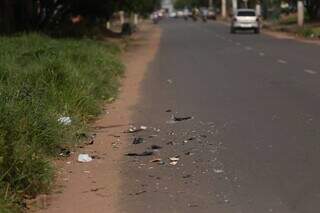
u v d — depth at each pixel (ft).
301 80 57.16
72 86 42.14
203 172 26.61
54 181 25.39
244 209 21.71
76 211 22.16
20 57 57.26
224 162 28.14
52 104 36.63
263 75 63.16
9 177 22.82
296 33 151.94
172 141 33.14
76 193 24.23
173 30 221.66
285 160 28.02
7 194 21.66
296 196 22.93
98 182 25.67
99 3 130.52
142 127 37.27
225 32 184.65
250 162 27.96
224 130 35.42
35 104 31.55
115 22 257.96
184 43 132.87
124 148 31.76
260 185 24.45
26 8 119.55
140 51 112.37
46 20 124.98
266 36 153.58
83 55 63.26
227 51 101.76
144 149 31.40
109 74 60.49
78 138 32.81
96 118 40.47
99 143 33.04
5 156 22.94
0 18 106.42
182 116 40.73
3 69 44.09
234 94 50.16
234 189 24.07
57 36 108.06
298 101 44.65
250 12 179.83
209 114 41.06
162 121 39.29
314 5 188.24
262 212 21.35
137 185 25.07
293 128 34.99
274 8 245.65
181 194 23.67
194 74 67.36
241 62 80.02
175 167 27.63
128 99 49.75
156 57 96.02
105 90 50.06
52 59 51.83
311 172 25.91
